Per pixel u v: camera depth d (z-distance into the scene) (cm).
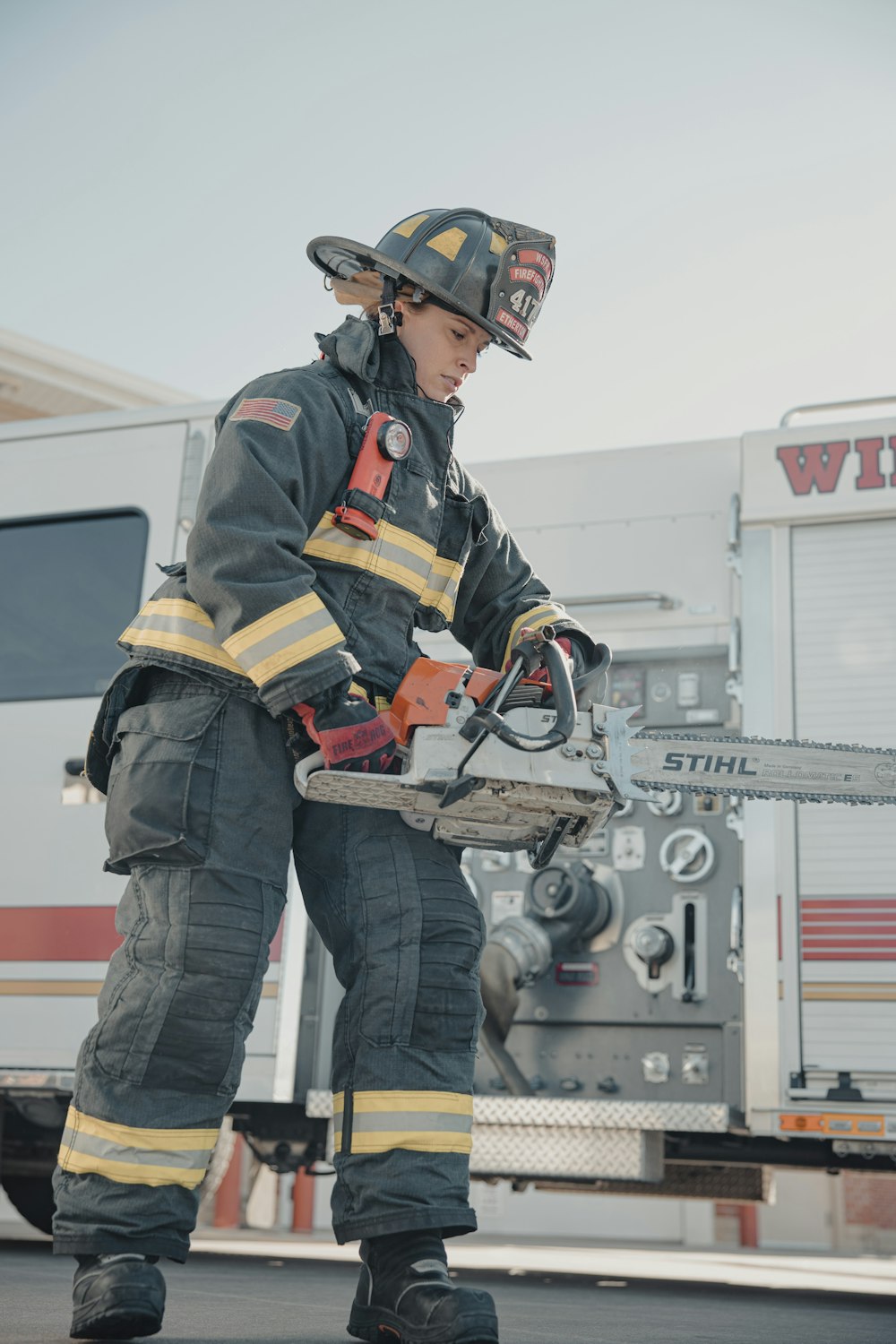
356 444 214
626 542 471
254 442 201
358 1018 206
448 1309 186
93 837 451
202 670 202
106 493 484
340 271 237
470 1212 200
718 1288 523
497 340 223
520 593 245
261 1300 312
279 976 438
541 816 208
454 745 196
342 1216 202
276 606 192
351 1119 203
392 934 207
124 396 976
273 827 204
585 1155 421
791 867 425
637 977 462
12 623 483
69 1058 436
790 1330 294
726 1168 482
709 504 468
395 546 214
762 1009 418
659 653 469
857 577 439
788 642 440
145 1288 186
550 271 229
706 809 465
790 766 204
